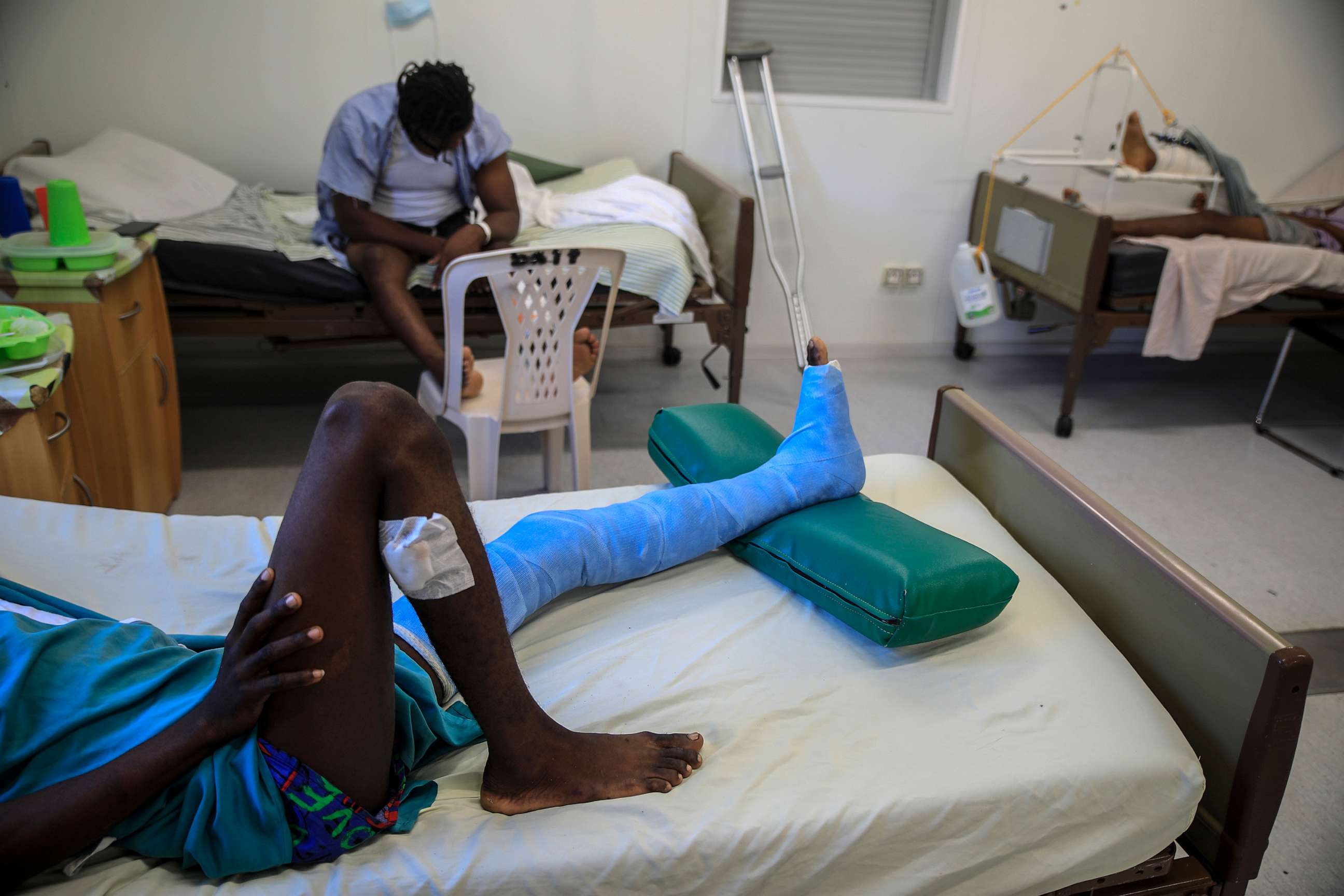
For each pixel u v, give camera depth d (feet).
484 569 3.36
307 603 3.02
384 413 3.17
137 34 10.18
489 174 9.20
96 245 6.67
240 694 2.99
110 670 3.27
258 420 10.23
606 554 4.86
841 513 5.07
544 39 11.00
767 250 11.50
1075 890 3.96
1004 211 11.80
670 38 11.24
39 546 4.72
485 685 3.40
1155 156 11.11
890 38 12.26
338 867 3.22
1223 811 3.96
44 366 5.48
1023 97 12.18
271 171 11.05
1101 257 9.93
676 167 11.65
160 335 7.97
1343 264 10.36
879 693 4.22
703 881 3.43
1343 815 5.34
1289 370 13.07
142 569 4.73
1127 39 12.12
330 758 3.13
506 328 7.03
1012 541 5.39
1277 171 13.25
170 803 3.11
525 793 3.52
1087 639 4.57
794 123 11.82
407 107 8.26
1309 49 12.57
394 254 8.63
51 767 3.03
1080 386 12.30
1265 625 3.79
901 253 12.70
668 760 3.70
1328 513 9.05
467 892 3.22
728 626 4.69
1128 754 3.86
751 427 6.13
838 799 3.59
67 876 3.05
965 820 3.65
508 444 9.92
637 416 10.75
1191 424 11.14
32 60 10.08
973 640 4.57
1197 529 8.66
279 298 8.76
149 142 9.93
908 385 12.05
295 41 10.51
